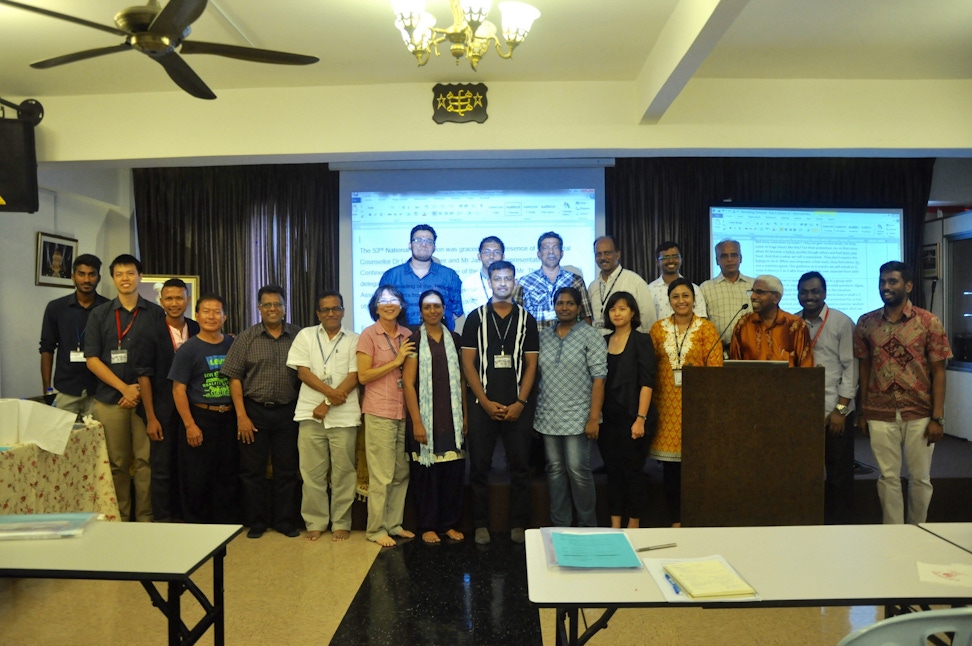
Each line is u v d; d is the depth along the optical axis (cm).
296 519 411
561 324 375
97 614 289
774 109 431
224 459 406
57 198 545
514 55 392
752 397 297
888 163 592
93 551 189
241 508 420
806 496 296
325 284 600
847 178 594
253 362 390
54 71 405
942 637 203
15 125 419
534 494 401
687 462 300
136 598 306
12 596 308
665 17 345
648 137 431
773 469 297
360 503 404
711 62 403
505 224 573
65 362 430
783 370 296
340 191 580
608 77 429
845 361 381
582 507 366
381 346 380
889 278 363
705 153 448
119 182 609
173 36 252
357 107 438
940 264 593
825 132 431
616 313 361
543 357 372
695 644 263
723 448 298
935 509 404
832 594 156
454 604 297
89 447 365
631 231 594
